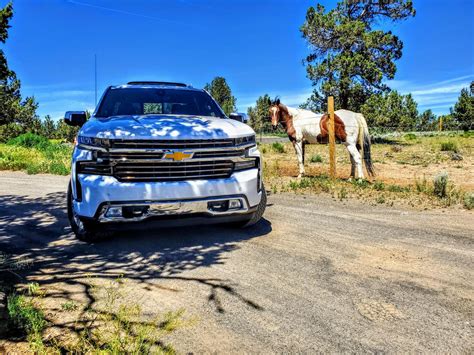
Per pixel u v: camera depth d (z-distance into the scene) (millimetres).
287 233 4762
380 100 26547
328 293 3021
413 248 4168
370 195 7328
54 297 2930
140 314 2658
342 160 14789
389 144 23953
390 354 2197
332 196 7316
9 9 13891
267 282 3240
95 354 2162
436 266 3617
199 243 4340
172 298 2922
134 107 5121
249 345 2285
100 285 3176
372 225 5164
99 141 3717
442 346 2281
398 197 7113
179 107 5285
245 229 4949
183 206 3797
